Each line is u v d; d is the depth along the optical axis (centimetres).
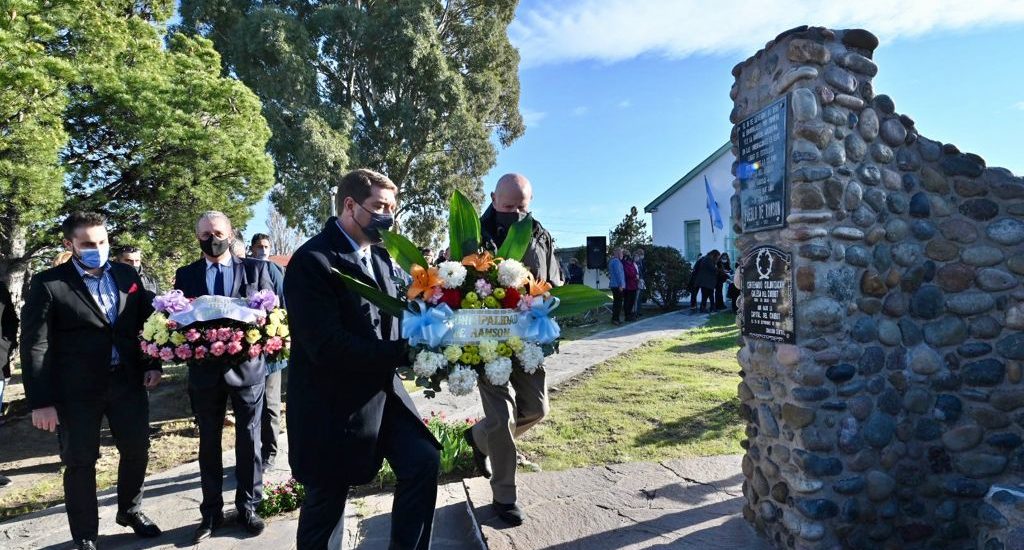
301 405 244
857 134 285
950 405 302
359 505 407
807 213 272
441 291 259
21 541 380
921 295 302
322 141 2125
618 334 1180
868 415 287
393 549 240
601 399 638
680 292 1788
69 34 1047
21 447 610
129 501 372
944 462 302
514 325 264
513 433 345
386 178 266
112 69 1035
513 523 338
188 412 690
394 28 2422
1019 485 287
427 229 2867
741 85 327
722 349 924
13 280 966
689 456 452
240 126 1153
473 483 411
